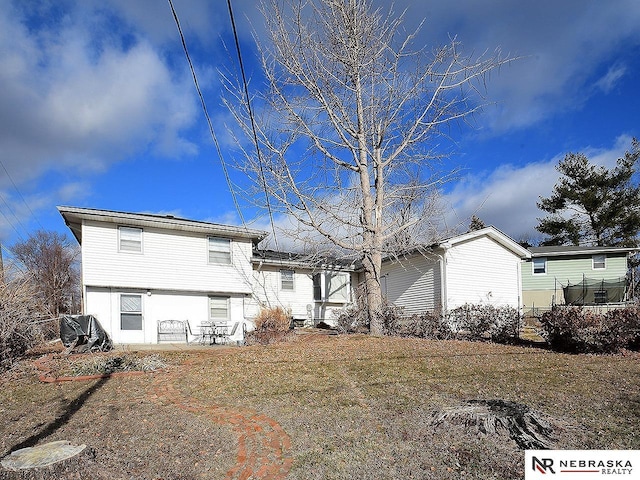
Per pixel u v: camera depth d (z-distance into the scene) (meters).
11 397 6.50
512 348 10.88
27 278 10.38
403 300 18.47
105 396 6.52
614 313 10.79
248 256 16.88
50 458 3.82
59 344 13.15
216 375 7.88
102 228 14.27
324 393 6.41
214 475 3.88
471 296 16.97
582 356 9.77
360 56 13.47
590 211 31.94
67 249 35.59
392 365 8.38
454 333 13.22
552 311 11.39
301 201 13.09
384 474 3.79
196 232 15.83
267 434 4.82
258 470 3.95
